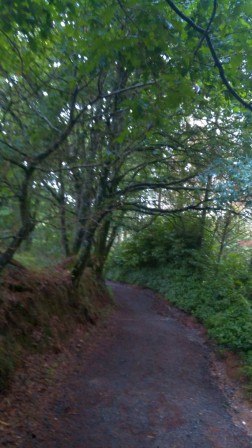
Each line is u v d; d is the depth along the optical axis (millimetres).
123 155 11508
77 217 10391
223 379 10594
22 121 8617
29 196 7586
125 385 9141
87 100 10016
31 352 9328
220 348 13008
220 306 17203
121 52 6098
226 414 8242
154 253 26641
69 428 6840
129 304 22406
